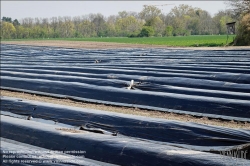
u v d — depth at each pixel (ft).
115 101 38.63
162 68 58.54
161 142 24.85
